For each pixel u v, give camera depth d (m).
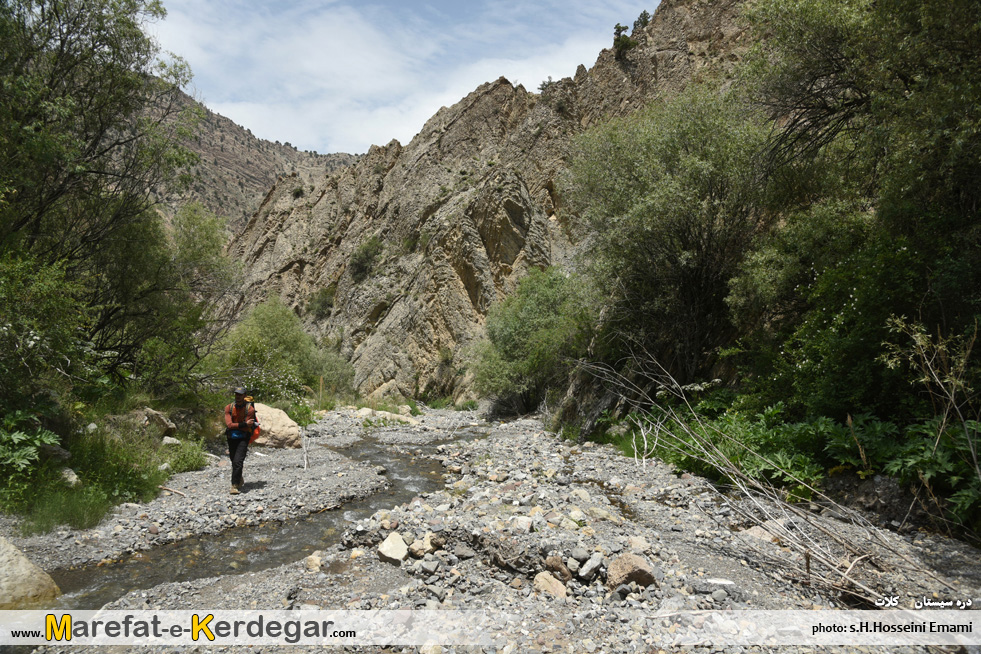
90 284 12.01
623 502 7.95
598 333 15.56
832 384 8.09
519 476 9.66
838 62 9.81
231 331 18.55
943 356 6.05
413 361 34.25
